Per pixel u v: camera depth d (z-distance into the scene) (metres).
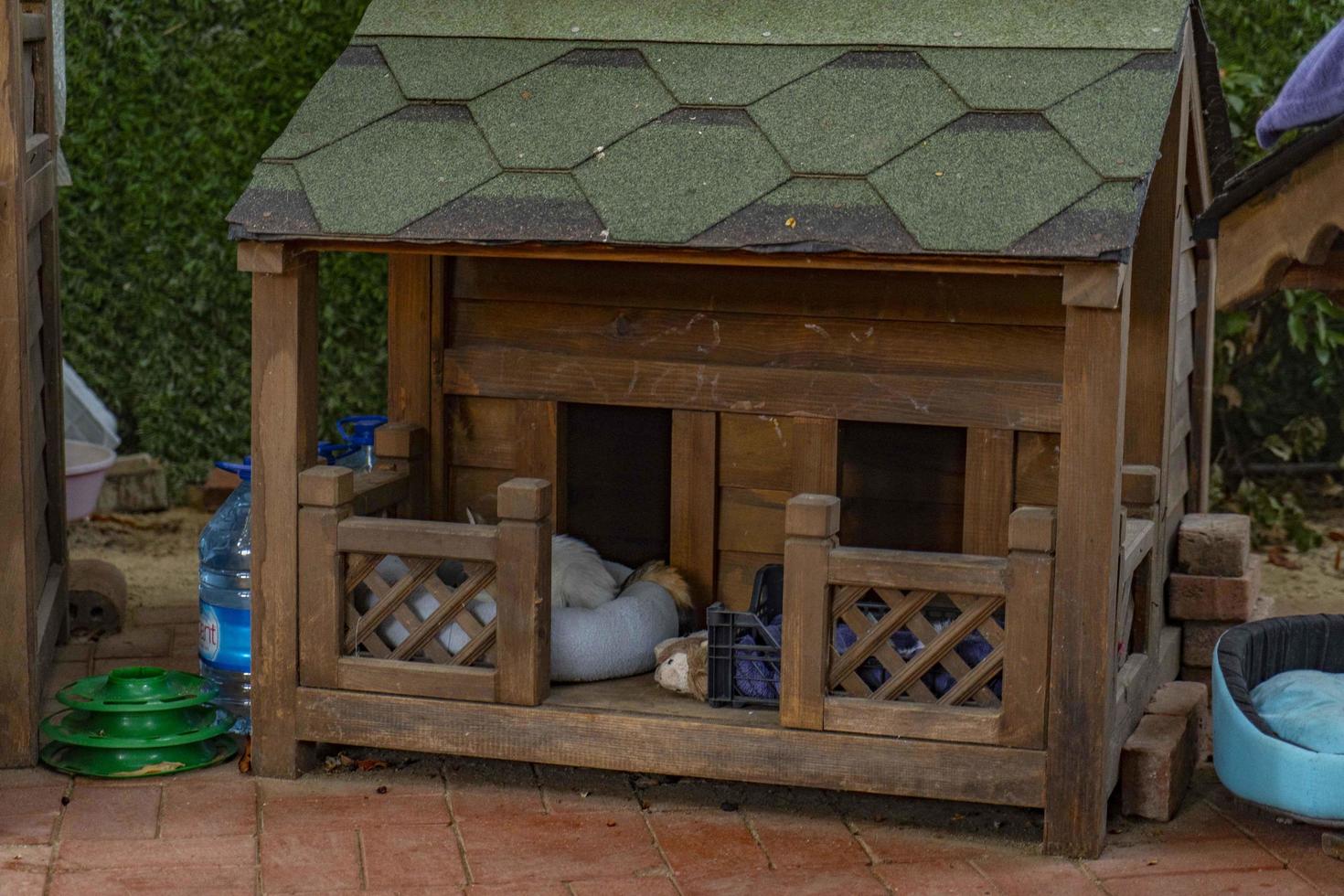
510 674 3.86
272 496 3.92
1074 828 3.62
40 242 5.04
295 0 6.64
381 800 3.92
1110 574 3.50
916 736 3.67
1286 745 3.58
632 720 3.81
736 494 4.37
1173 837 3.78
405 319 4.48
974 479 4.16
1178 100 4.15
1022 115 3.60
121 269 6.88
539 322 4.43
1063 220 3.35
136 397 6.99
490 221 3.62
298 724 3.99
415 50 4.07
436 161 3.76
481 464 4.52
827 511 3.66
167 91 6.72
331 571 3.92
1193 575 4.73
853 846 3.71
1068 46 3.75
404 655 3.96
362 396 6.89
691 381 4.31
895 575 3.62
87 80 6.69
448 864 3.57
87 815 3.79
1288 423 6.98
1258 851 3.69
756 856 3.64
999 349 4.12
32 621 4.05
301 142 3.85
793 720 3.73
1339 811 3.55
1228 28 6.53
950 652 3.68
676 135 3.73
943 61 3.79
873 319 4.19
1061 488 3.50
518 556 3.81
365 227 3.65
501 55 4.02
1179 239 4.40
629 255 3.57
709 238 3.49
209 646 4.46
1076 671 3.55
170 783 4.00
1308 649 4.15
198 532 6.78
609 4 4.12
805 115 3.71
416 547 3.86
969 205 3.43
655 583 4.31
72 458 6.54
